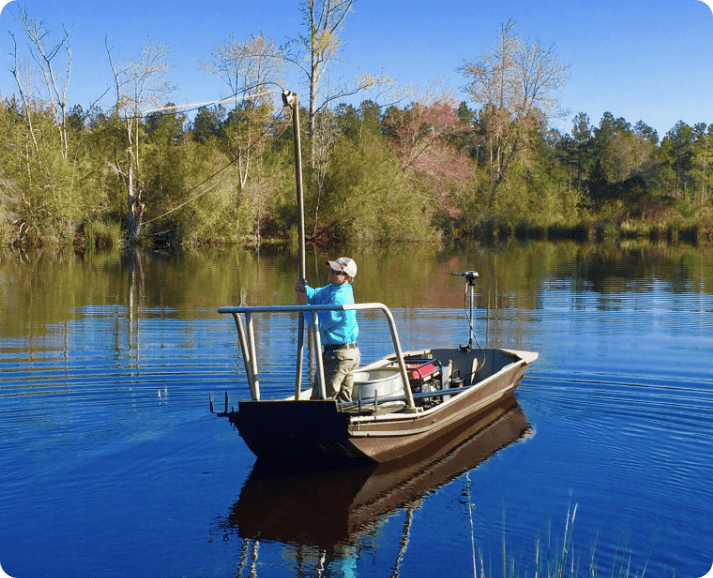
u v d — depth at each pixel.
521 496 5.56
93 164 40.34
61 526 5.05
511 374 7.96
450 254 33.09
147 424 7.12
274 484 5.86
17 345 10.96
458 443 6.80
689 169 80.31
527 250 36.53
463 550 4.76
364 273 23.36
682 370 9.30
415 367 7.38
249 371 6.01
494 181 51.69
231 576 4.45
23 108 38.62
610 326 12.95
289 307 5.78
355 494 5.66
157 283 20.36
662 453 6.38
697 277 22.25
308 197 39.31
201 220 37.56
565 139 91.81
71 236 35.81
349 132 59.06
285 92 6.63
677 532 4.93
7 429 6.94
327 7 33.56
